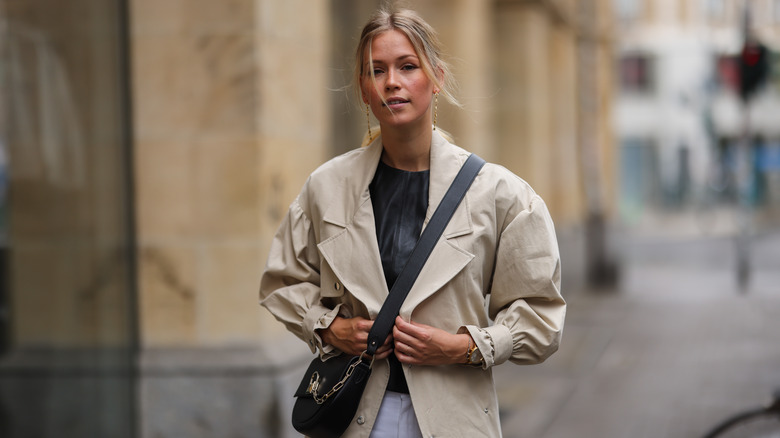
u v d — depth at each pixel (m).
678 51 62.53
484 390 3.57
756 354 13.06
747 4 26.25
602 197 32.31
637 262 29.92
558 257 3.58
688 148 63.78
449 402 3.48
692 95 62.62
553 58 24.20
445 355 3.40
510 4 19.47
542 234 3.55
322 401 3.48
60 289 7.02
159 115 7.82
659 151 64.19
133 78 7.84
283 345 8.03
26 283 6.69
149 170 7.85
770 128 64.00
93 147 7.44
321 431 3.49
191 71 7.77
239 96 7.74
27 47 6.75
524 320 3.53
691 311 17.91
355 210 3.60
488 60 17.47
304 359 8.16
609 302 19.53
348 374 3.45
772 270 26.61
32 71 6.80
